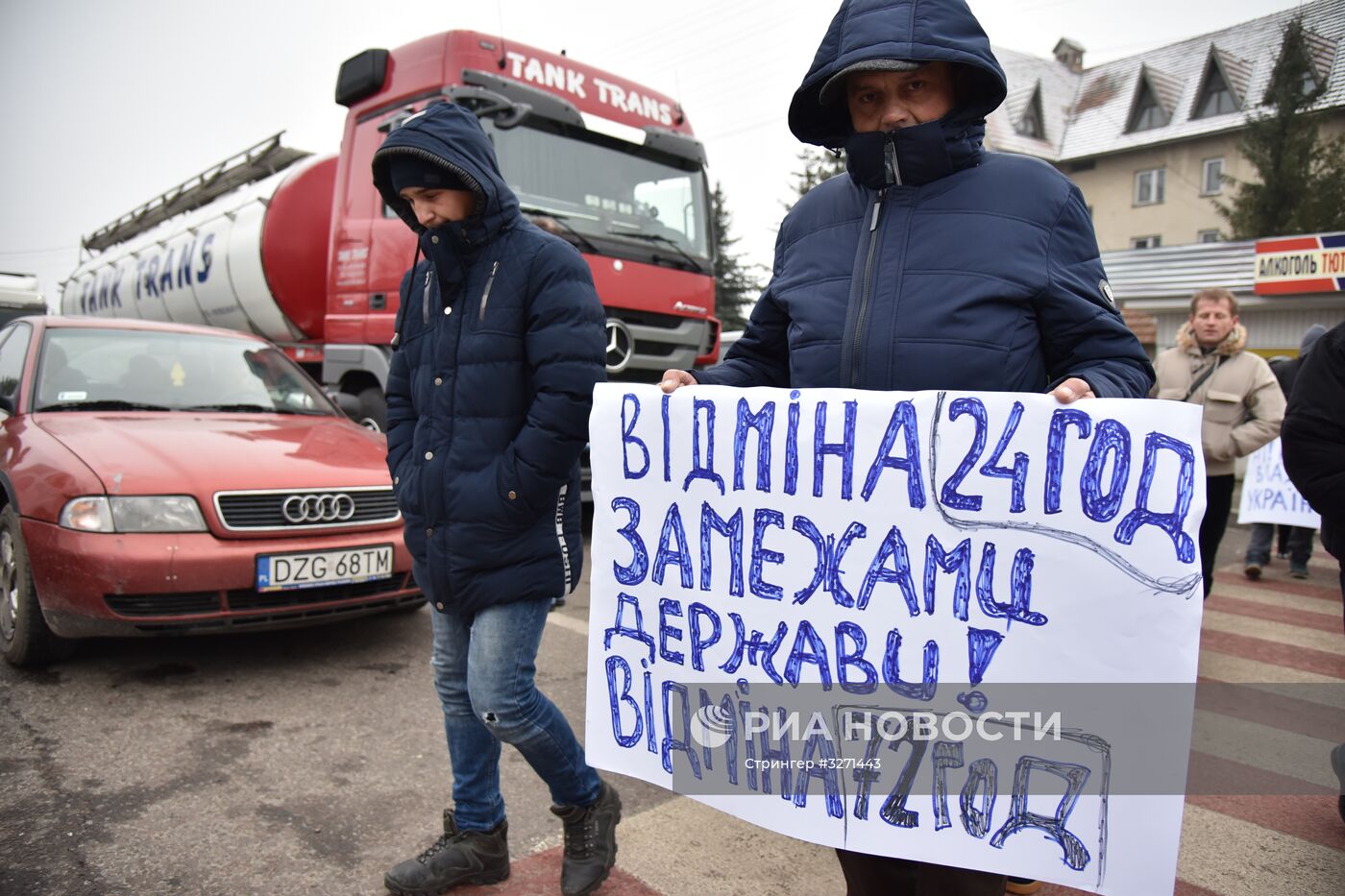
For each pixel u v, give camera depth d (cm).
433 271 217
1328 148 2680
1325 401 233
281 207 790
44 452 377
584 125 639
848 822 162
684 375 184
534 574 206
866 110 160
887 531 157
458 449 204
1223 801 292
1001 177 151
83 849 240
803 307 165
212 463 372
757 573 172
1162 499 138
